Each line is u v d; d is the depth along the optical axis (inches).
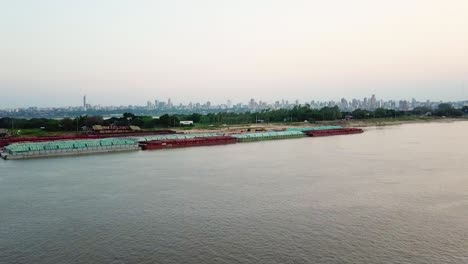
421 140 6230.3
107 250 1814.7
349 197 2623.0
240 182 3105.3
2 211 2374.5
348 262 1664.6
